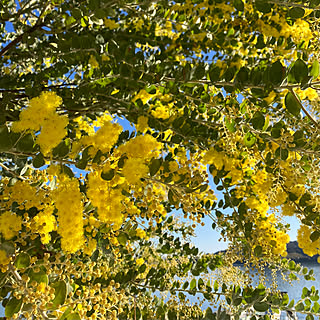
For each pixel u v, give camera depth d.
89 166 1.15
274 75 1.15
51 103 0.97
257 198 1.79
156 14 2.13
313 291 1.77
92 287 1.26
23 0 2.41
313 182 1.54
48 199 1.18
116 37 2.01
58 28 1.92
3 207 1.14
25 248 1.32
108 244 1.80
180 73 1.36
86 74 1.58
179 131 1.49
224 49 2.10
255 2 1.47
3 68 2.55
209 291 1.78
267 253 1.86
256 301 1.61
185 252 2.06
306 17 1.92
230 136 1.50
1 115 1.50
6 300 1.30
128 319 1.57
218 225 1.82
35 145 1.00
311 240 1.47
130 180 1.05
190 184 1.34
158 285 1.81
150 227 1.65
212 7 2.04
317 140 1.33
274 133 1.38
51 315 1.02
